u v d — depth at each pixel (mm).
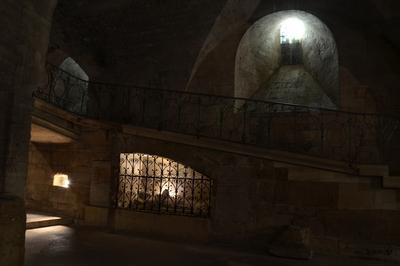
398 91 9258
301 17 10781
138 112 10719
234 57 10539
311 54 11719
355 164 7578
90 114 11281
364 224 7465
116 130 9328
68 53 11859
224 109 10281
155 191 10156
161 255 6684
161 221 8594
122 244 7449
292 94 11297
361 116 9203
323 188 7711
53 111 8812
